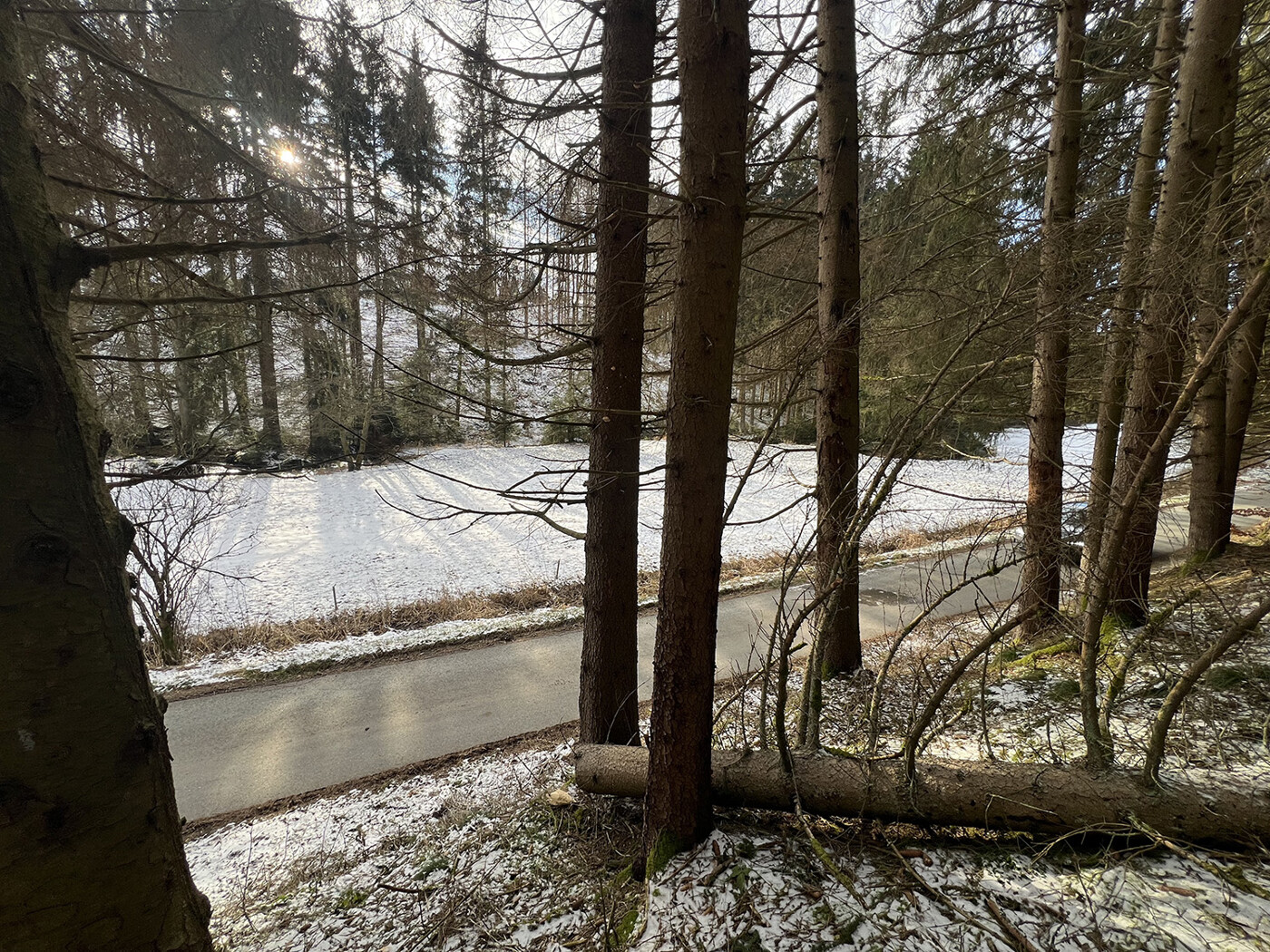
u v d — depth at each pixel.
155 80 2.49
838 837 2.48
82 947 1.27
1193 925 1.67
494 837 3.37
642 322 3.64
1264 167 3.30
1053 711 3.36
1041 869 2.05
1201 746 2.51
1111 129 6.13
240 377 7.37
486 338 4.12
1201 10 3.68
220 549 10.67
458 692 5.58
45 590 1.21
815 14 3.27
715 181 2.20
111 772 1.32
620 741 3.72
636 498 3.73
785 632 2.55
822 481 4.39
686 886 2.27
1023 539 2.55
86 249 1.45
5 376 1.18
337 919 2.87
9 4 1.32
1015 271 2.76
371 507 13.66
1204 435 5.59
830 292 4.39
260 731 4.99
